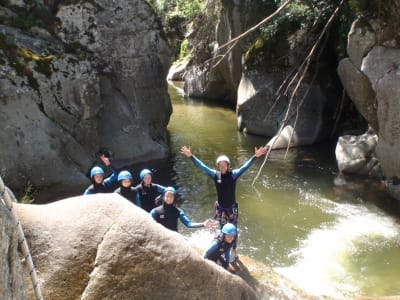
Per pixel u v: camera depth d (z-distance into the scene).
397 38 9.90
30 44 11.09
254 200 10.55
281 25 15.28
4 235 2.35
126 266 4.04
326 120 14.52
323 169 12.23
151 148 13.52
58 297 3.87
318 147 14.06
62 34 12.23
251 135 16.03
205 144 15.02
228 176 6.45
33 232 4.01
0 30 10.72
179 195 10.93
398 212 9.64
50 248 3.99
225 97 22.66
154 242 4.18
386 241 8.62
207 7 19.78
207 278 4.52
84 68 11.62
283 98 15.28
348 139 11.83
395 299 6.37
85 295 3.92
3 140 10.38
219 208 6.48
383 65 10.01
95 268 3.99
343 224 9.31
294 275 7.61
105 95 13.05
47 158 10.85
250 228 9.29
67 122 11.35
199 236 8.77
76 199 4.31
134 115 13.53
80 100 11.54
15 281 2.45
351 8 10.97
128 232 4.12
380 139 10.26
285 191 10.95
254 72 16.12
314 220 9.53
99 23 12.72
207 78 22.33
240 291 4.97
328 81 14.71
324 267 7.85
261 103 15.83
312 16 14.09
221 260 5.81
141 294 4.07
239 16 17.66
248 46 17.44
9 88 10.45
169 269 4.20
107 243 4.05
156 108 14.14
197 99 23.44
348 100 14.75
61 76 11.20
